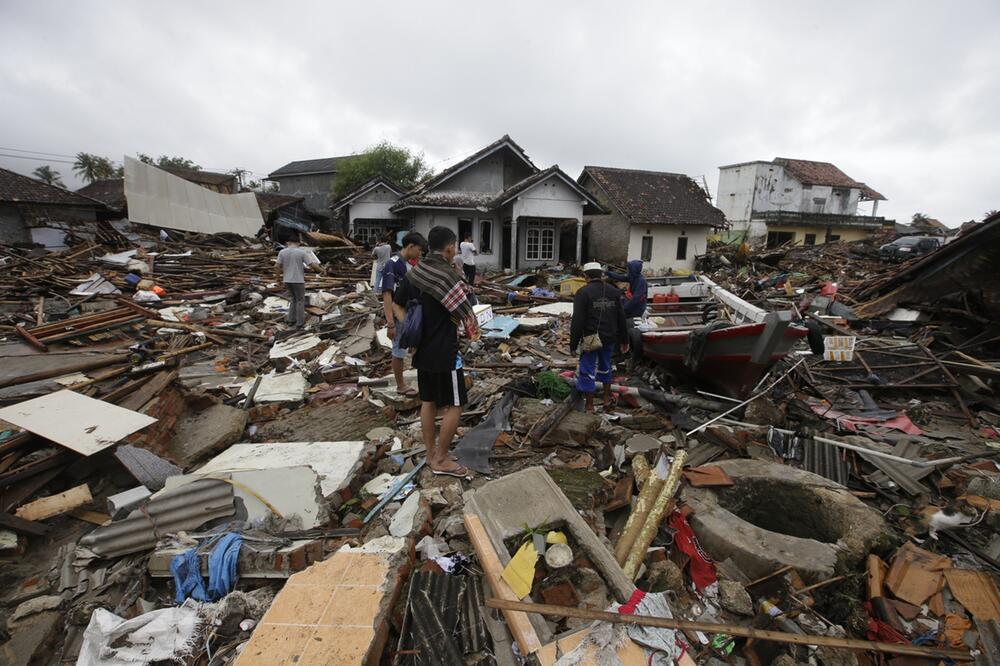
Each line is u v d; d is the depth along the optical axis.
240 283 13.05
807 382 6.10
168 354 7.01
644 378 6.51
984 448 4.51
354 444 3.99
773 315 4.38
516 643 2.28
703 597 2.77
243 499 3.13
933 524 3.34
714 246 25.59
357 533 3.01
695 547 3.07
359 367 6.48
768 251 25.28
